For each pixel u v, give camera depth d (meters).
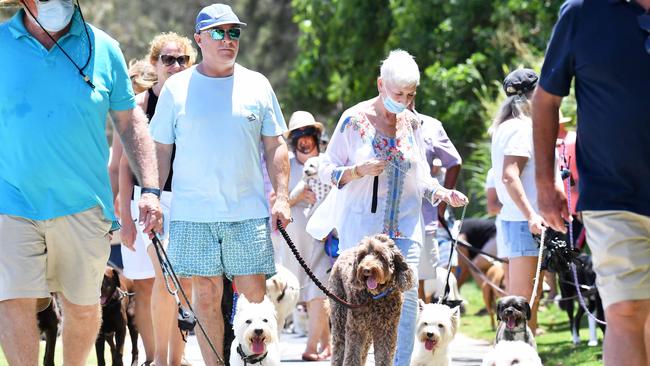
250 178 11.21
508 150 12.59
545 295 21.30
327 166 11.59
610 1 7.41
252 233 11.16
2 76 9.27
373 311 10.87
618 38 7.36
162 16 56.88
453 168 14.22
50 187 9.30
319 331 15.77
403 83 11.07
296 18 43.94
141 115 10.16
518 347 10.74
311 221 12.14
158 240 10.36
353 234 11.55
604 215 7.59
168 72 13.07
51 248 9.46
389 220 11.48
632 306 7.60
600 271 7.73
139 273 13.37
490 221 22.97
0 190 9.27
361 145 11.55
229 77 11.27
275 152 11.45
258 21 60.25
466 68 32.91
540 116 7.91
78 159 9.38
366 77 39.97
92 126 9.47
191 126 11.09
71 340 9.82
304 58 44.53
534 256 13.00
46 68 9.29
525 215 12.40
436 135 14.21
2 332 9.12
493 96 32.12
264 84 11.47
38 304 10.65
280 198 11.30
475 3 34.00
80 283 9.57
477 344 18.34
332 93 41.91
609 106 7.45
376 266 10.51
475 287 28.83
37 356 9.19
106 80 9.63
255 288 11.47
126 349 17.72
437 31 35.16
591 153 7.66
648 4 7.31
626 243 7.55
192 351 17.59
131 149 10.11
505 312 12.66
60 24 9.26
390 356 10.94
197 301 11.24
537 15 32.03
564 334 18.64
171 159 11.58
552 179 8.02
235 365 11.70
